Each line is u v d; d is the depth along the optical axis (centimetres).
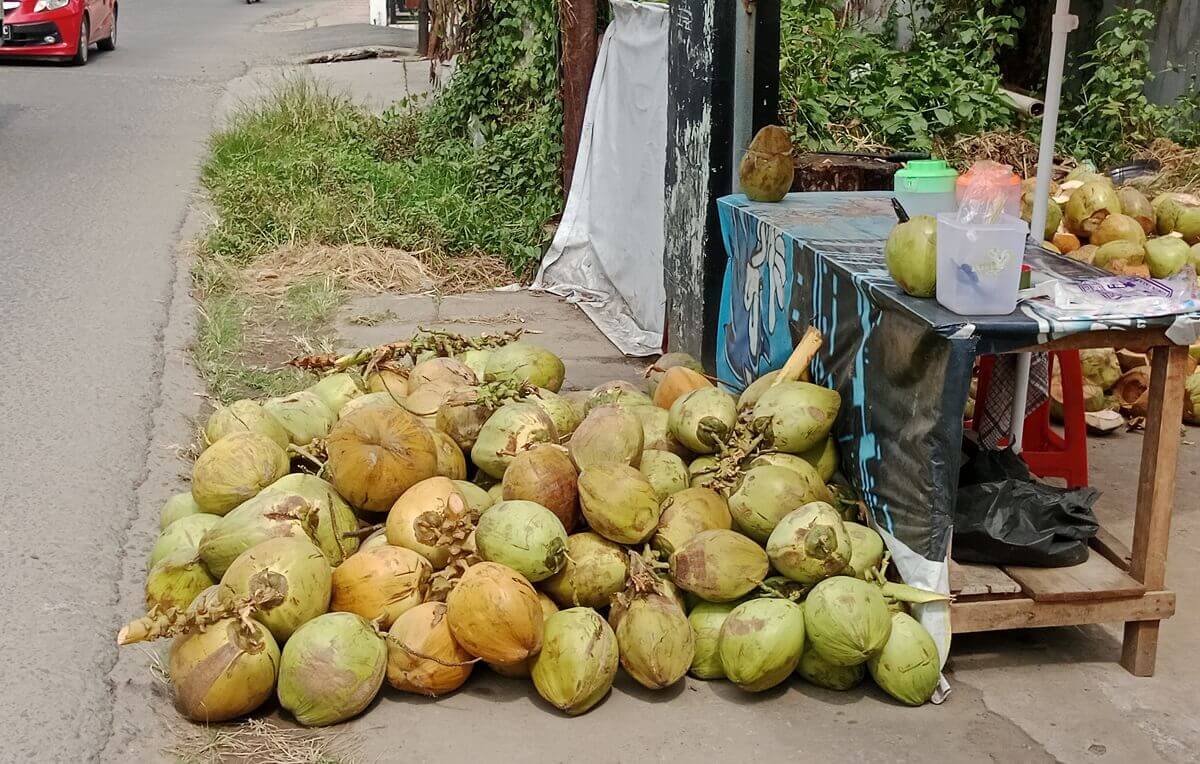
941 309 351
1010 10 1177
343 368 527
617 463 404
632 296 746
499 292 830
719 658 368
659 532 384
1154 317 339
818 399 411
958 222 347
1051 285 361
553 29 911
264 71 1694
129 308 733
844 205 529
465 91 1088
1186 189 841
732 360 547
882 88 1000
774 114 568
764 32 554
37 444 536
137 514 480
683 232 615
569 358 686
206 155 1147
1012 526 373
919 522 359
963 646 394
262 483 419
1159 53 1072
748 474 398
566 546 375
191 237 889
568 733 343
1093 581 368
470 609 344
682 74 600
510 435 427
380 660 349
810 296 443
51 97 1438
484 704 357
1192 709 358
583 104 848
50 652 377
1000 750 336
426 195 950
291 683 340
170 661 348
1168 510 361
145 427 564
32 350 655
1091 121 1034
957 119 1004
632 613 355
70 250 847
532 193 937
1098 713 355
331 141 1139
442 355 543
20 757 327
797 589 369
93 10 1770
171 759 331
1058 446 473
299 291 789
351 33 2144
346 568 372
